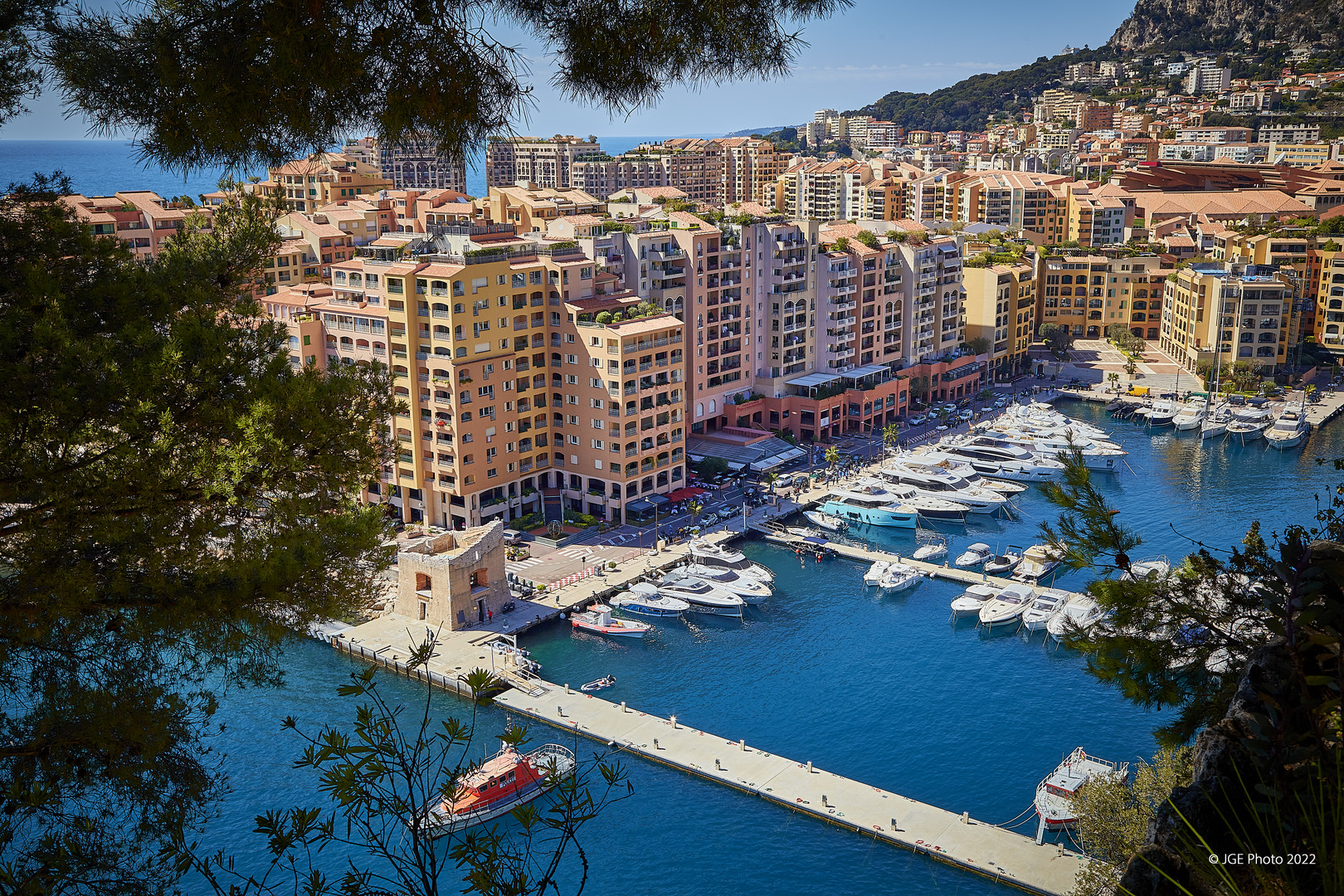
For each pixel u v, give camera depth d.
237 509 23.80
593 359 131.38
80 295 24.83
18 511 22.22
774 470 156.88
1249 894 9.95
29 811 22.38
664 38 16.31
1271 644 12.95
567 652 103.12
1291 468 159.75
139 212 186.75
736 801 77.25
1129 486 151.62
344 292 131.88
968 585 119.44
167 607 23.38
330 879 64.44
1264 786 9.94
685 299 158.62
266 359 26.02
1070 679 95.31
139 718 23.12
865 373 180.88
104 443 22.22
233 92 17.41
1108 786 59.56
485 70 16.48
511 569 120.69
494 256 126.94
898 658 100.81
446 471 126.38
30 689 23.89
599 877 68.88
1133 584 20.03
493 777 72.81
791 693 94.06
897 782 79.44
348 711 88.19
